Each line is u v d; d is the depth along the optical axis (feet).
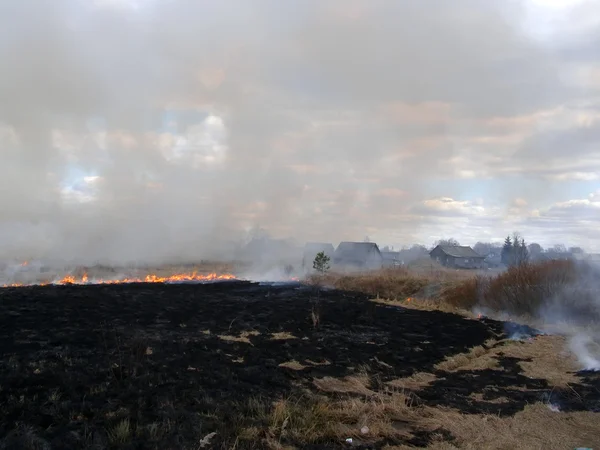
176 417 20.24
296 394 25.02
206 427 19.63
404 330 49.83
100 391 22.89
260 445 18.78
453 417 23.95
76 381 23.91
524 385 30.96
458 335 48.16
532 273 69.56
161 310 53.31
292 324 48.01
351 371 31.04
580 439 22.17
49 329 38.88
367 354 36.60
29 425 18.24
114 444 17.28
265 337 40.50
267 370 29.53
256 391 25.00
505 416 24.67
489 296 71.10
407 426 22.56
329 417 22.31
